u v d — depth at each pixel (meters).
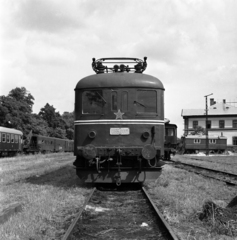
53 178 13.80
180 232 5.75
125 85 10.49
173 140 31.44
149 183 11.66
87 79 10.80
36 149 45.84
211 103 73.62
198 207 7.41
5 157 36.78
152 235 5.74
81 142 10.48
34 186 11.25
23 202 8.03
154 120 10.46
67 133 102.31
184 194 9.23
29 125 61.81
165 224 5.88
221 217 6.27
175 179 13.31
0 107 55.66
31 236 5.49
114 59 11.59
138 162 10.77
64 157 35.47
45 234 5.68
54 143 55.16
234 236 5.57
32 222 6.24
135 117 10.41
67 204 8.09
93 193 9.49
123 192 10.08
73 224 5.91
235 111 66.44
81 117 10.56
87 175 10.48
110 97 10.50
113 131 10.36
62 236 5.56
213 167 21.30
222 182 11.93
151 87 10.58
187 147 55.88
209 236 5.52
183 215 6.85
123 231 5.98
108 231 5.96
